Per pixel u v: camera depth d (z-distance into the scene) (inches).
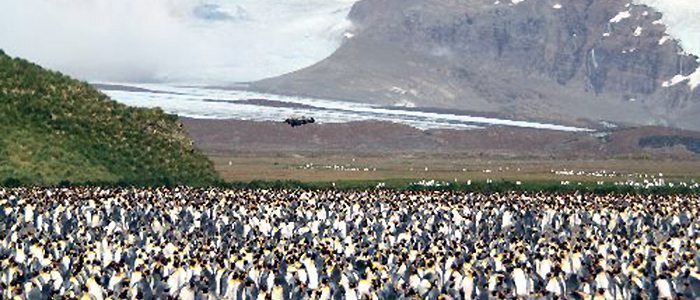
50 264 1565.0
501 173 7185.0
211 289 1413.6
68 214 2390.5
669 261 1722.4
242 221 2289.6
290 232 2172.7
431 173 7022.6
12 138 4284.0
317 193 3540.8
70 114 4751.5
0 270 1519.4
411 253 1723.7
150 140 4877.0
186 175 4697.3
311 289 1433.3
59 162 4229.8
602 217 2593.5
